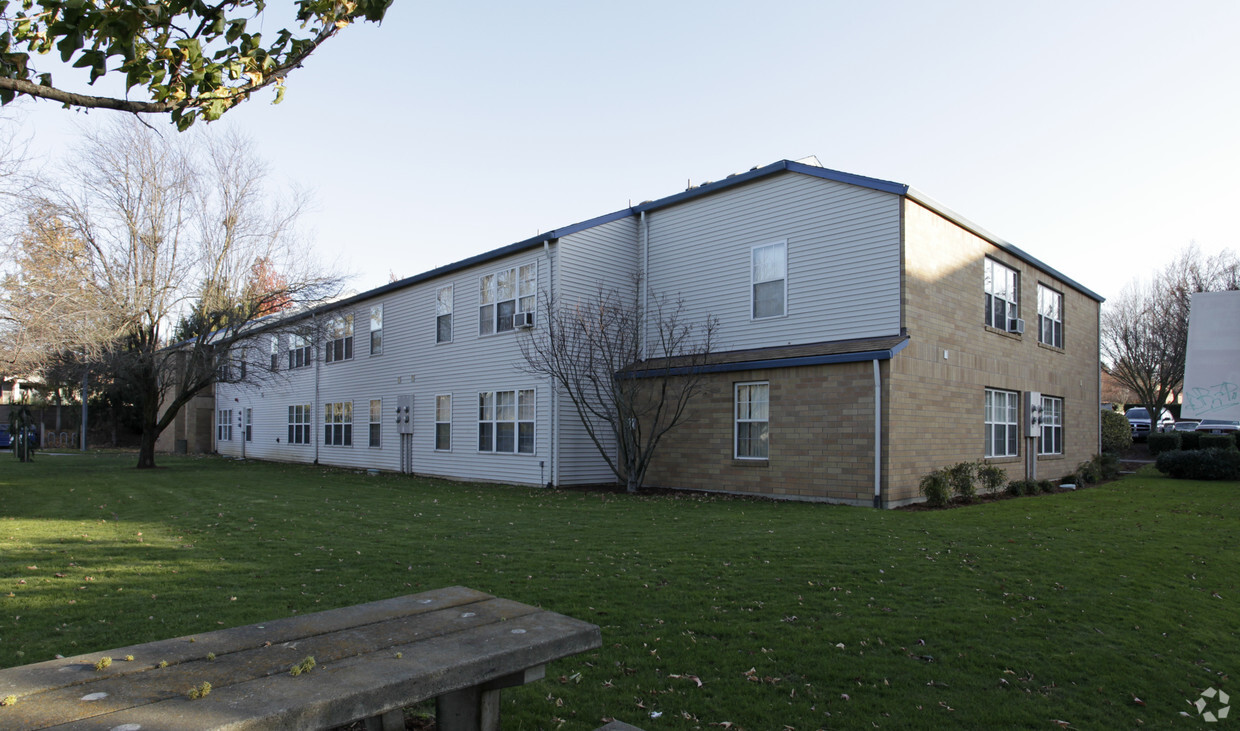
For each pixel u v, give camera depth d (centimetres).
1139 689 469
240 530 1012
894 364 1291
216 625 546
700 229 1705
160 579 704
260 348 2350
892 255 1356
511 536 956
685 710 420
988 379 1611
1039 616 604
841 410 1325
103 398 3925
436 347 2080
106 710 227
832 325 1441
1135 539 958
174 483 1783
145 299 2005
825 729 402
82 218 1811
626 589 669
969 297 1559
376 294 2334
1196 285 2914
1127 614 617
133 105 380
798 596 648
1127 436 2664
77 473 2105
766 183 1577
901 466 1295
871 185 1382
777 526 1029
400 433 2197
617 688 447
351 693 246
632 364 1644
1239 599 682
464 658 286
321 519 1127
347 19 418
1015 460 1709
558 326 1622
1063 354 2053
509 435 1808
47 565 767
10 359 1247
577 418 1714
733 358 1520
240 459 2978
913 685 462
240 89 406
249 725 220
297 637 310
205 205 2167
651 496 1473
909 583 697
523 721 398
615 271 1794
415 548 871
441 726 348
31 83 349
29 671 261
